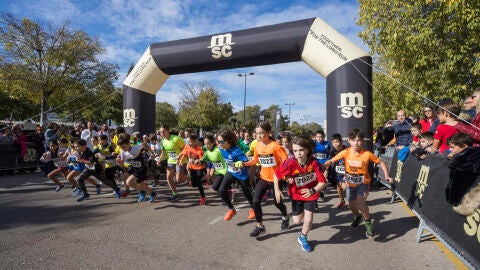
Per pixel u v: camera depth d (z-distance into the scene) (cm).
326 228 450
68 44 1562
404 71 913
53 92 1606
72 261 324
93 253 346
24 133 1105
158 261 325
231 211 487
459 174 286
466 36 734
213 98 3456
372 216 507
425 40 741
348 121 696
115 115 3559
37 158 1111
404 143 686
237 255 344
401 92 1340
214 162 531
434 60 783
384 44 902
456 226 295
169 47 882
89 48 1639
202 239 398
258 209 416
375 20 868
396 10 812
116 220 487
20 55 1516
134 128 941
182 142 646
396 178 557
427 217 365
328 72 723
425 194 382
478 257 255
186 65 877
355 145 407
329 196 681
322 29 730
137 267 310
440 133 407
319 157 634
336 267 315
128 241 387
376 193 686
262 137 428
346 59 701
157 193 716
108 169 654
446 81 812
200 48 839
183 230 436
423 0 731
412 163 461
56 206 584
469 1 660
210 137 527
